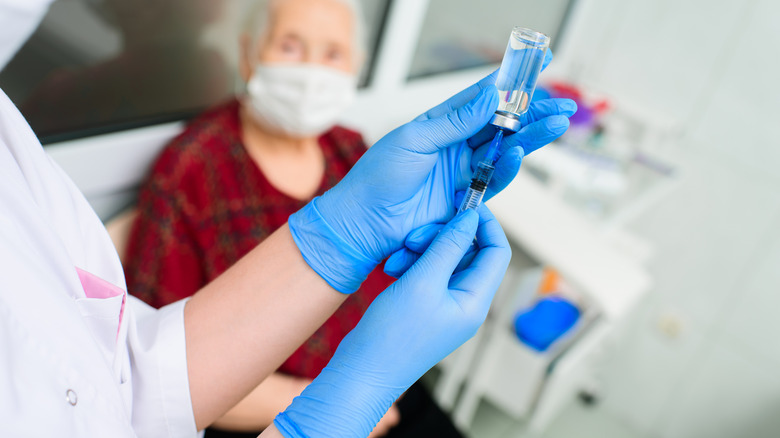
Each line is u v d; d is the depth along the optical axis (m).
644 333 2.45
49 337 0.43
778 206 2.12
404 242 0.60
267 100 1.21
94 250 0.61
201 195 1.18
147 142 1.24
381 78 1.71
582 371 2.00
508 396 1.81
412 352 0.55
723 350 2.30
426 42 1.86
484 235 0.62
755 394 2.26
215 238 1.19
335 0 1.22
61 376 0.43
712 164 2.24
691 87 2.25
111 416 0.47
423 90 1.89
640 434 2.49
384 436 1.29
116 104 1.21
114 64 1.17
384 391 0.55
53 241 0.50
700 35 2.20
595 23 2.42
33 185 0.53
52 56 1.08
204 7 1.25
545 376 1.74
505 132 0.58
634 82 2.40
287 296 0.60
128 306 0.62
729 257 2.25
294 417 0.55
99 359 0.47
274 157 1.29
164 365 0.60
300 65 1.19
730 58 2.15
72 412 0.43
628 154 2.22
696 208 2.29
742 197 2.19
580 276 1.32
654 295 2.42
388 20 1.62
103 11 1.12
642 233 2.41
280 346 0.62
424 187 0.60
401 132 0.55
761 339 2.22
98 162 1.18
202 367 0.61
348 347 0.56
